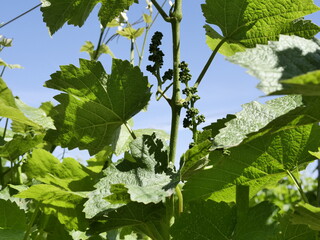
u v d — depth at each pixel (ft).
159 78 1.63
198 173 1.66
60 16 2.01
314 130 1.56
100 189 1.43
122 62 1.70
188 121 1.54
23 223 1.76
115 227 1.61
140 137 1.52
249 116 1.54
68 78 1.71
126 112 1.75
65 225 1.74
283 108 1.57
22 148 2.16
